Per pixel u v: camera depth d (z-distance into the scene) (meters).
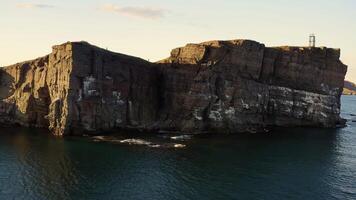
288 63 170.50
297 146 127.75
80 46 128.88
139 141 124.25
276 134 146.75
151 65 154.12
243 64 155.62
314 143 133.62
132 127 141.50
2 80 159.25
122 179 89.94
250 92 153.62
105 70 135.25
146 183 88.06
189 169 98.31
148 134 136.88
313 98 172.50
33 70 149.88
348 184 91.69
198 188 86.31
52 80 137.50
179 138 131.38
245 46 155.00
